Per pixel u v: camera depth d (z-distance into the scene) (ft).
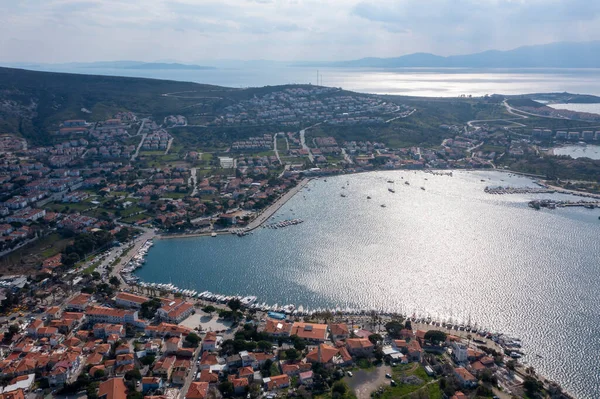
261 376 612.70
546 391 580.30
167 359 637.71
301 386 587.68
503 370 619.26
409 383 588.91
